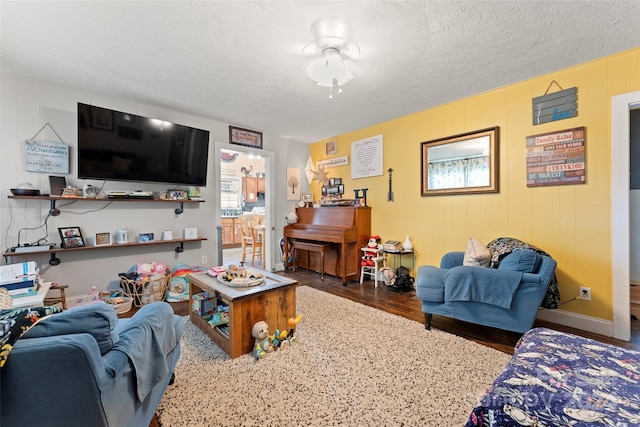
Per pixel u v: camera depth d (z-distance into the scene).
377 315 2.64
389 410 1.39
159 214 3.38
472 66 2.34
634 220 3.62
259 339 1.92
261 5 1.63
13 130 2.54
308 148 5.05
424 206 3.42
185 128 3.33
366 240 3.99
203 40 1.99
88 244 2.89
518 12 1.68
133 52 2.15
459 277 2.13
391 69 2.38
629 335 2.15
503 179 2.77
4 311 0.93
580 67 2.32
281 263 4.68
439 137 3.25
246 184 8.00
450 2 1.60
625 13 1.68
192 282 2.43
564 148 2.40
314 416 1.35
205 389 1.56
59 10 1.68
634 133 3.71
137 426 1.07
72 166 2.82
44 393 0.80
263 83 2.66
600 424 0.72
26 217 2.60
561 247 2.44
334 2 1.61
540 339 1.21
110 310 1.02
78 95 2.84
